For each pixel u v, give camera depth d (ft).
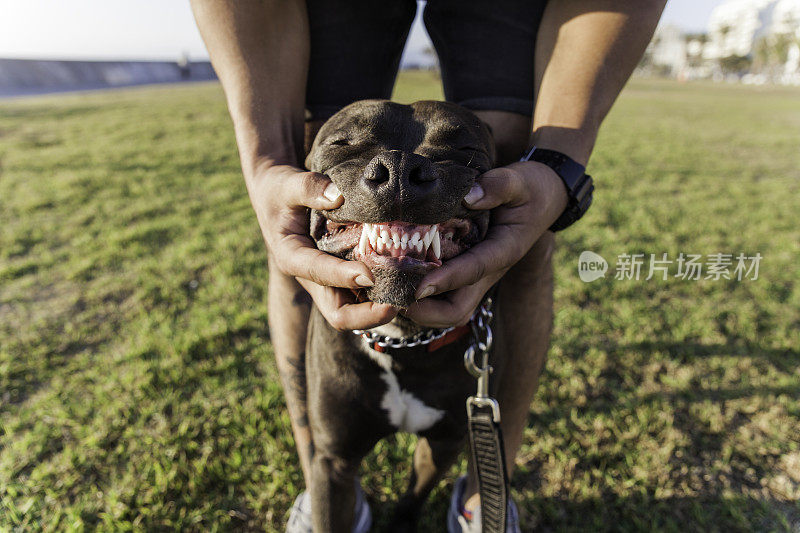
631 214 4.93
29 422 2.50
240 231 4.46
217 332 3.02
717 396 2.66
